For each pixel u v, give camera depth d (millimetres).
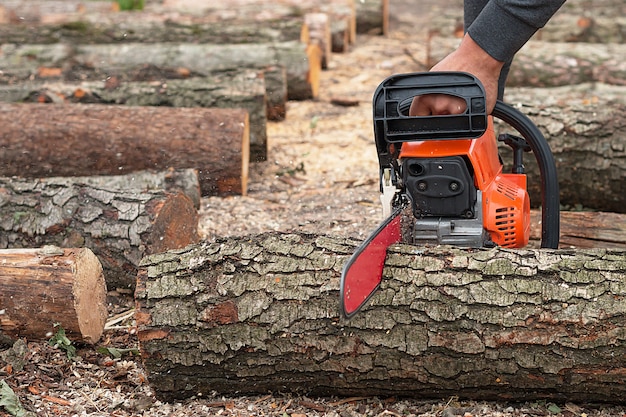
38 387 2760
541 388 2453
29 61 6594
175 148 4727
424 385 2506
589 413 2494
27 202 3561
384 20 10023
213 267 2561
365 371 2486
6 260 2941
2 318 2932
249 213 4570
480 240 2588
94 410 2643
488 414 2494
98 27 7465
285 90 6309
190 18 7902
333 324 2445
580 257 2426
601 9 8969
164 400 2658
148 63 6359
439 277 2424
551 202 2799
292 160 5500
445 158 2545
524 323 2359
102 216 3482
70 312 2893
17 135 4707
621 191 4473
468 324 2385
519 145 2953
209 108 5051
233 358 2523
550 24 8164
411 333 2422
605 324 2322
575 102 4645
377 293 2430
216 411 2584
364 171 5277
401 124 2445
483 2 2918
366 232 4242
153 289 2541
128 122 4781
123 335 3182
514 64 6676
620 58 6578
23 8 8938
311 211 4602
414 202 2602
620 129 4434
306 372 2531
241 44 6965
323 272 2479
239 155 4750
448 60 2518
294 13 8430
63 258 2918
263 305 2479
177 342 2520
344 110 6664
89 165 4699
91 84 5574
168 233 3541
